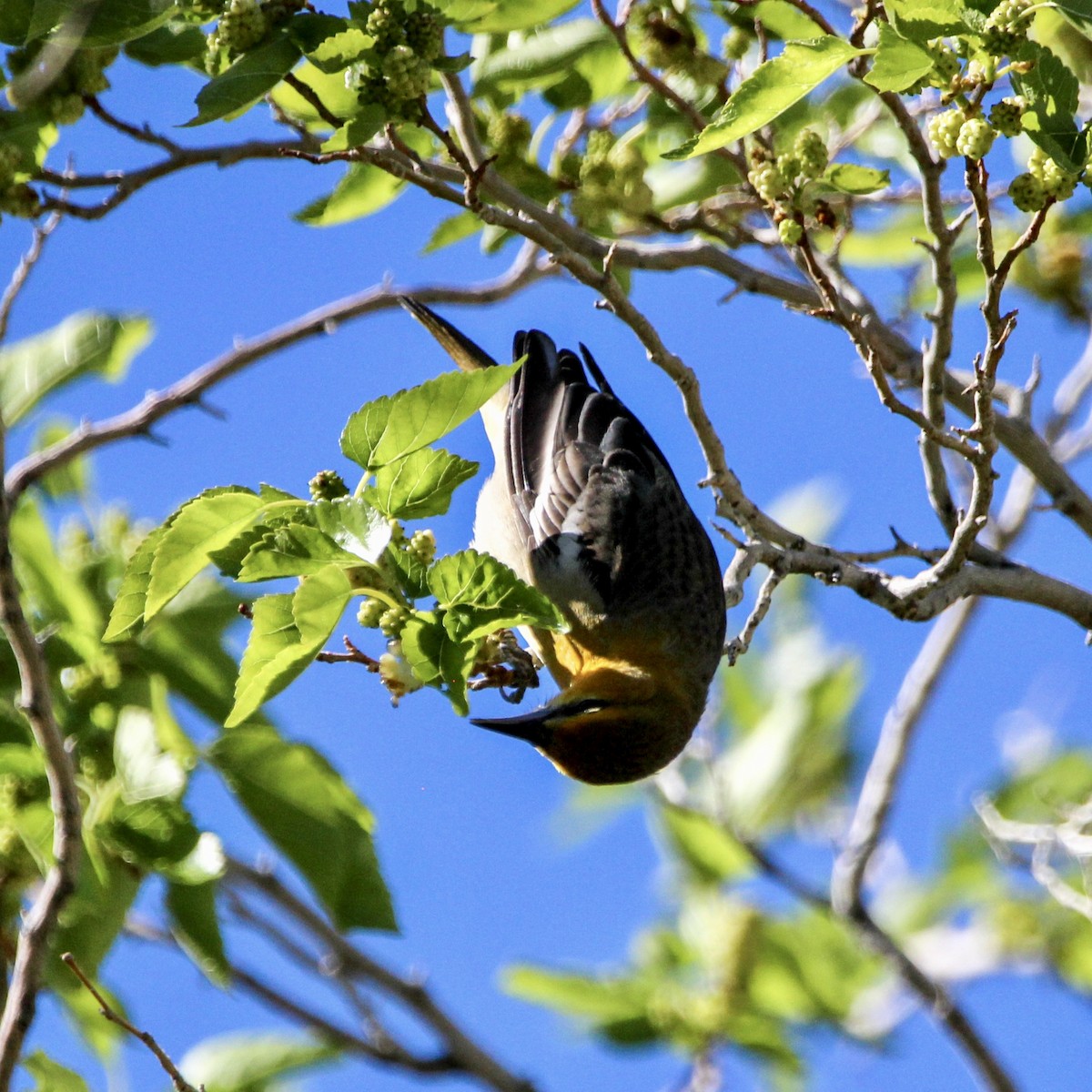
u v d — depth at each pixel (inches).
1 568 331.9
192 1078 472.4
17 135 339.3
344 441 307.7
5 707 389.1
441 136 358.0
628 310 383.6
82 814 366.0
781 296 483.2
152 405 505.7
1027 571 437.4
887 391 357.7
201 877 360.5
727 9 475.2
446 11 375.2
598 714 429.1
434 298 538.6
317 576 290.0
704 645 478.3
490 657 394.3
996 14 306.0
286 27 340.2
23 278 400.8
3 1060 312.2
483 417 554.3
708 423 406.3
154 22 327.9
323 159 362.3
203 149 357.4
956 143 315.6
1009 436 474.6
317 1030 487.2
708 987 567.8
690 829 604.1
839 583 410.6
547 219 462.3
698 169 479.5
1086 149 312.2
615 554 482.9
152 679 388.5
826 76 319.6
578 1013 552.7
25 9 337.7
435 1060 499.8
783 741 623.8
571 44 452.8
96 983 366.0
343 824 378.0
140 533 452.1
